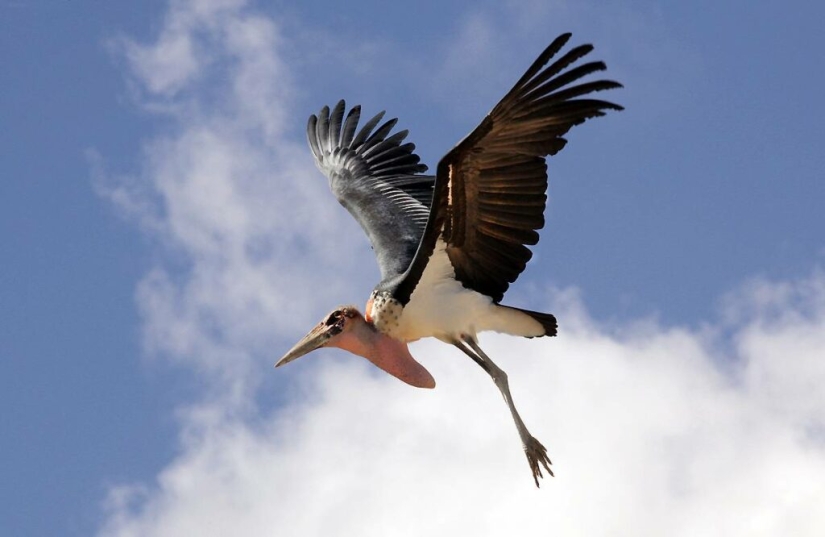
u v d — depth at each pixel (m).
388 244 16.38
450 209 13.73
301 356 14.69
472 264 14.26
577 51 12.66
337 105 19.09
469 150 13.16
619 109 12.99
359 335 14.71
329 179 18.22
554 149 13.22
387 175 18.16
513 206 13.62
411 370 14.79
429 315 14.44
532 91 12.80
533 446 14.01
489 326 14.52
